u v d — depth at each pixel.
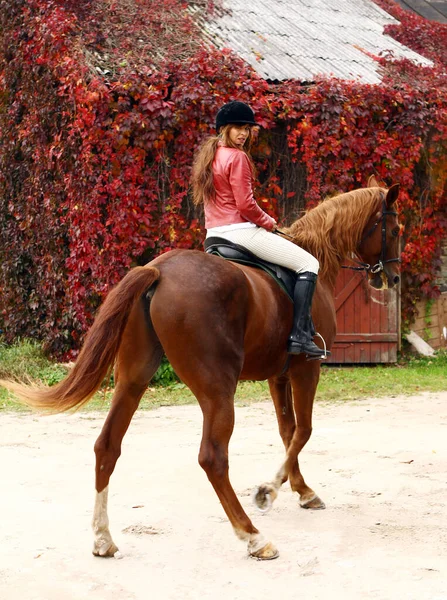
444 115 12.70
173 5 12.58
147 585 4.05
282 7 15.00
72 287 11.46
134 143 10.84
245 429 8.20
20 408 9.26
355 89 12.02
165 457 6.92
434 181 13.15
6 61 13.15
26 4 12.30
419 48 15.34
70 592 3.96
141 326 4.38
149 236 11.16
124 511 5.33
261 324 4.61
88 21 11.56
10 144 13.23
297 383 5.17
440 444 7.41
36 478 6.16
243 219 4.98
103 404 9.54
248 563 4.35
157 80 10.79
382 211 5.65
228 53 11.48
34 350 11.86
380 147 12.28
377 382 11.07
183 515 5.25
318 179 11.94
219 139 5.03
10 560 4.40
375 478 6.18
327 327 5.35
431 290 13.45
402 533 4.86
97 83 10.52
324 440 7.60
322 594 3.92
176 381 10.88
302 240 5.45
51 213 11.96
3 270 13.36
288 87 11.80
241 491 5.84
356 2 16.64
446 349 13.74
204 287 4.32
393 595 3.90
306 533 4.87
